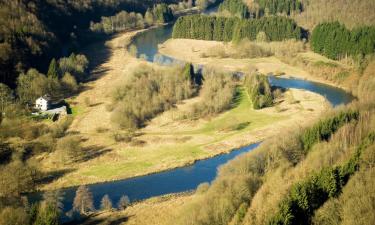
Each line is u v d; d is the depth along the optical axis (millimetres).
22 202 150375
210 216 130500
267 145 166375
